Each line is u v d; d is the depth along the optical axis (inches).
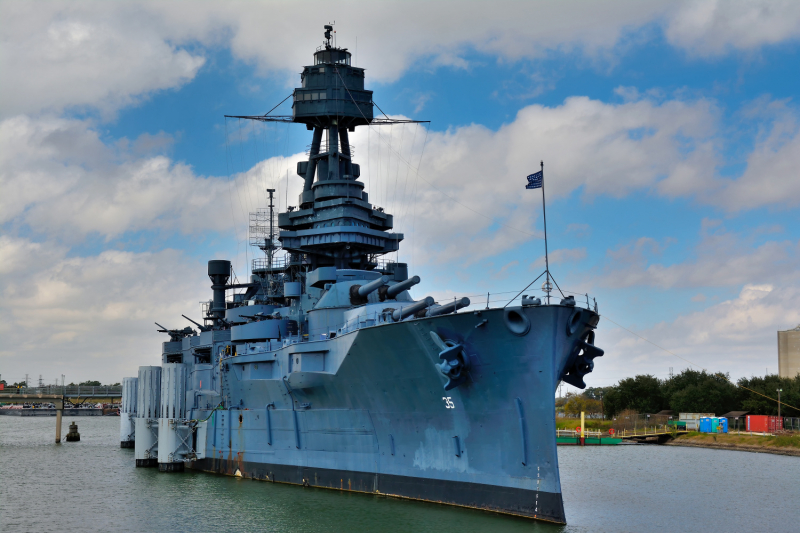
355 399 1283.2
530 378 1040.8
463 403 1120.2
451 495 1146.7
